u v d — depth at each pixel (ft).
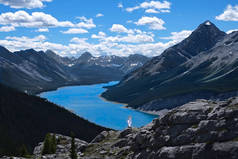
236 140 122.52
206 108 141.79
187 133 137.80
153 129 157.28
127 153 180.04
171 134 143.74
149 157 147.02
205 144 128.67
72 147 199.31
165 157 138.92
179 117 144.46
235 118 127.85
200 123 135.54
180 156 133.49
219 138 126.82
